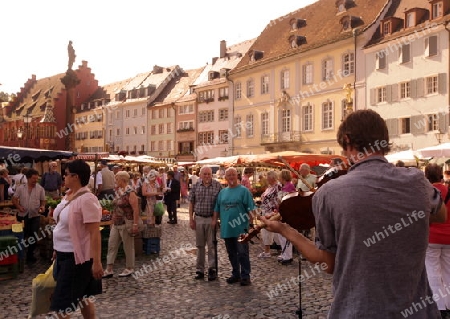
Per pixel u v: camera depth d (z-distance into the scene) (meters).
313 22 42.75
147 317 5.73
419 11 31.64
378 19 34.94
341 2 40.16
